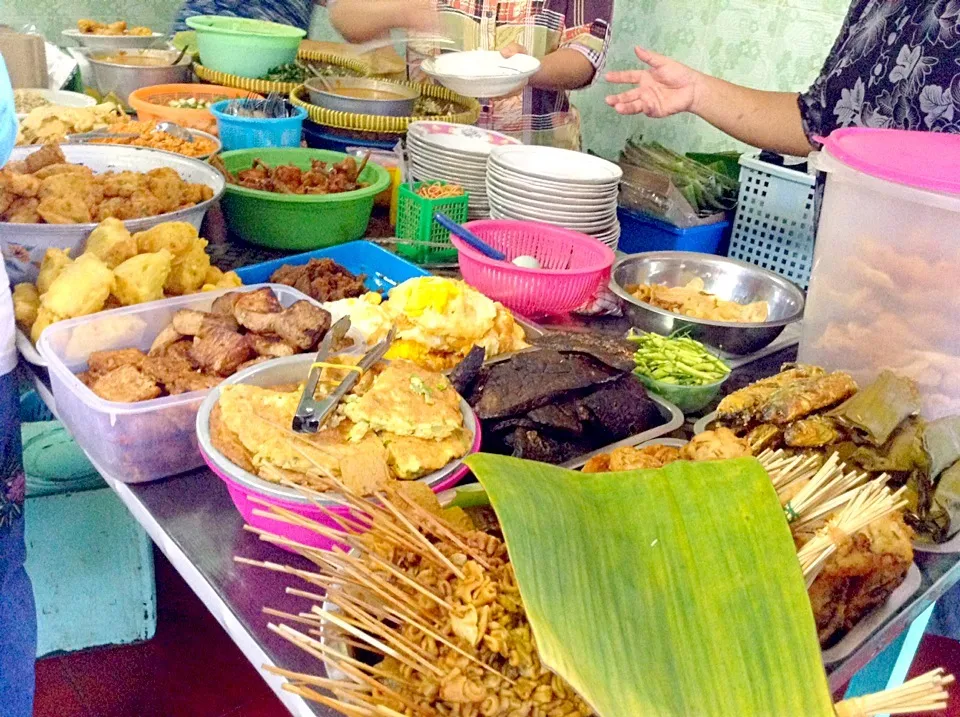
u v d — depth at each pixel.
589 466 1.05
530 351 1.27
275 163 2.04
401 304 1.33
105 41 3.25
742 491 0.74
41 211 1.46
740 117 2.05
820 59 3.31
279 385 1.14
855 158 1.16
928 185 1.09
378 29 3.00
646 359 1.40
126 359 1.23
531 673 0.73
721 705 0.63
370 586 0.76
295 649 0.85
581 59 2.86
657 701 0.62
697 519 0.72
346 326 1.20
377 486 0.92
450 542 0.82
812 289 1.34
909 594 0.96
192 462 1.14
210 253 1.80
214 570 0.96
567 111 3.09
